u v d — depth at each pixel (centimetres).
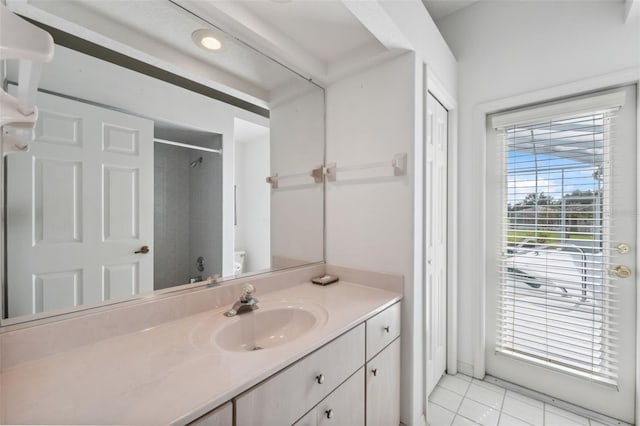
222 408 63
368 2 106
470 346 196
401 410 141
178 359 77
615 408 153
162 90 111
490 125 193
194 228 120
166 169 111
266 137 148
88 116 91
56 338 79
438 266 185
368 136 154
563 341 167
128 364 74
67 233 87
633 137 148
